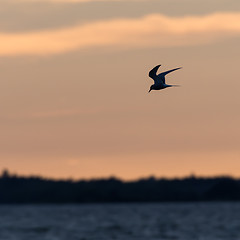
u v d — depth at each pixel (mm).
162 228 181500
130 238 151250
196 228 178750
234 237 149875
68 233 167750
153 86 45562
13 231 176125
